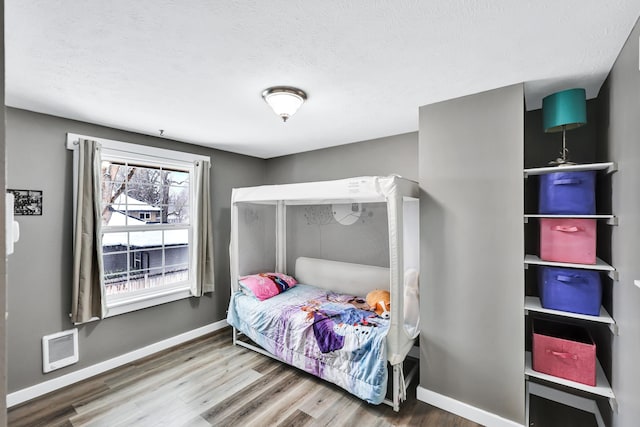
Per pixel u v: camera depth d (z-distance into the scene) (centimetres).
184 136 322
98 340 275
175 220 345
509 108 200
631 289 146
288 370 279
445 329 221
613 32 142
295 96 206
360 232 346
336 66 176
